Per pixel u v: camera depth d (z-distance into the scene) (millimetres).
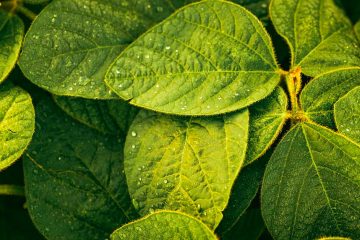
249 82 469
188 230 455
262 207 462
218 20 474
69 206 492
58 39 483
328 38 491
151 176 469
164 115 477
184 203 464
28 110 477
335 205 460
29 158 492
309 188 462
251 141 468
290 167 464
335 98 469
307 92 470
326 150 462
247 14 474
